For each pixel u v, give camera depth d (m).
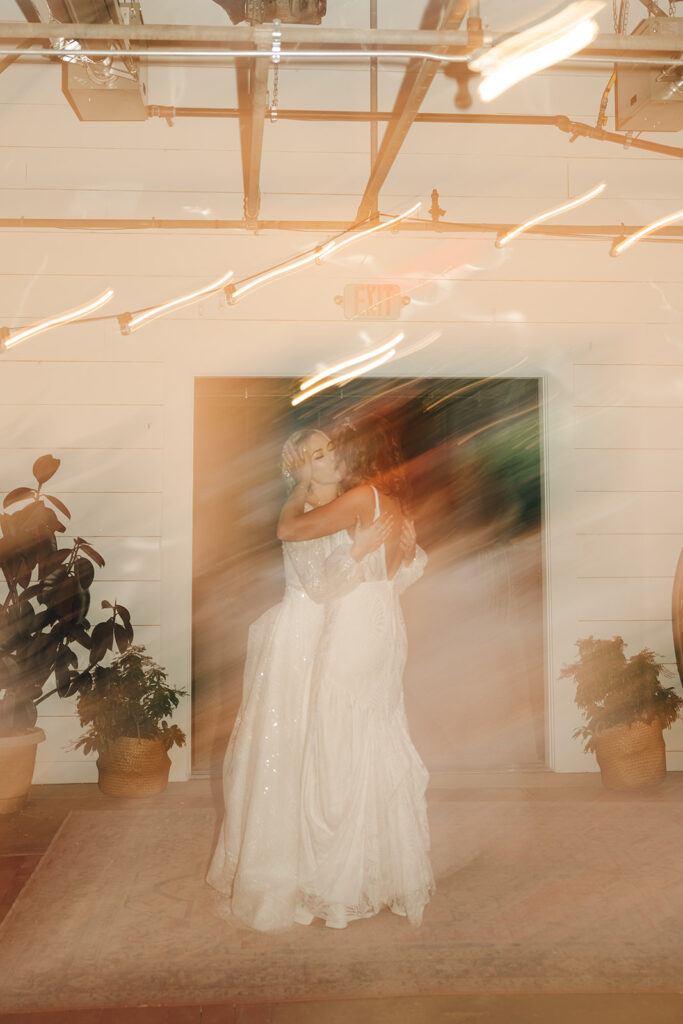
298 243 5.42
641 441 5.52
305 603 3.33
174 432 5.34
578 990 2.78
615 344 5.54
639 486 5.51
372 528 3.16
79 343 5.32
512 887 3.57
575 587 5.46
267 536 5.50
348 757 3.18
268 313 5.40
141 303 5.36
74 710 5.22
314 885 3.17
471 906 3.39
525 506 5.62
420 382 5.60
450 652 5.71
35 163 5.34
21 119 5.32
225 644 5.46
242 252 5.40
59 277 5.33
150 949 3.06
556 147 5.54
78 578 4.82
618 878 3.66
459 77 5.50
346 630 3.20
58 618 4.84
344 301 5.42
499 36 3.10
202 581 5.47
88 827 4.35
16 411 5.29
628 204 5.57
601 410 5.52
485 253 5.50
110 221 5.30
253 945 3.08
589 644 5.08
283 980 2.84
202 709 5.43
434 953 3.01
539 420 5.59
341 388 5.54
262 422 5.50
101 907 3.40
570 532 5.48
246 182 4.95
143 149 5.37
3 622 4.70
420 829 3.29
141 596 5.31
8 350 5.29
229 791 3.36
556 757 5.37
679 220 5.57
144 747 4.82
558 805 4.66
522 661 5.64
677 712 5.11
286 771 3.22
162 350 5.35
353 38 3.09
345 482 3.32
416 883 3.19
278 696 3.26
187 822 4.43
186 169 5.39
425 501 5.65
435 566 5.71
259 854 3.19
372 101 5.27
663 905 3.39
